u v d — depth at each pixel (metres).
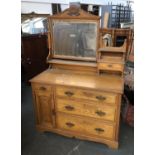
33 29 3.46
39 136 2.02
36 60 3.32
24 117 2.39
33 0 3.22
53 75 1.95
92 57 1.98
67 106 1.80
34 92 1.89
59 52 2.09
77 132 1.90
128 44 2.45
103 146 1.85
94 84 1.69
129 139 1.94
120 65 1.80
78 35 1.94
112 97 1.60
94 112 1.72
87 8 3.60
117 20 4.02
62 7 3.37
